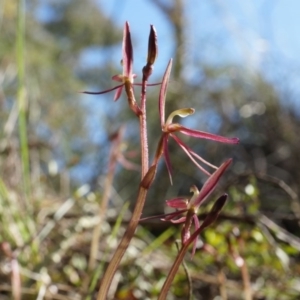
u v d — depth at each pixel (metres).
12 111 0.57
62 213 0.44
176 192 1.04
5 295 0.38
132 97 0.20
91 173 0.85
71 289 0.38
